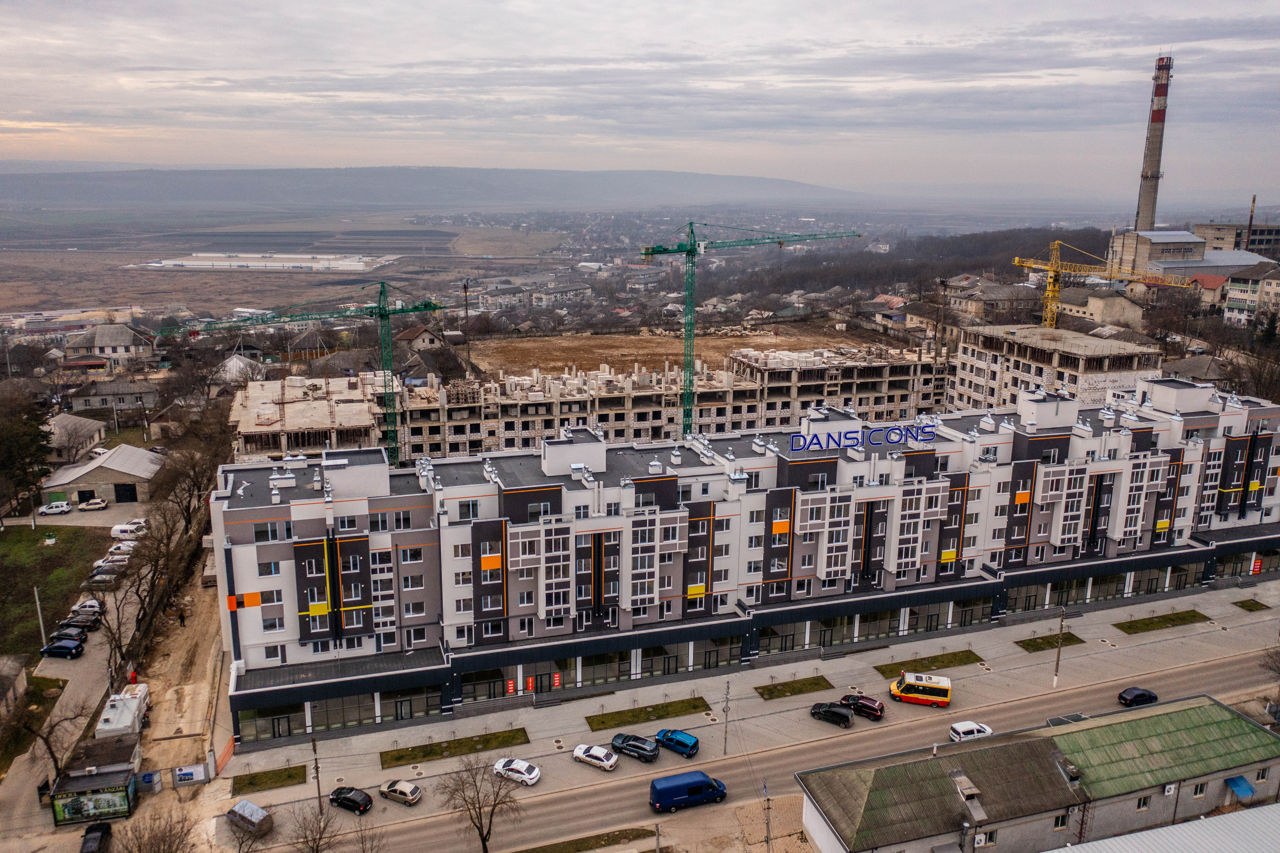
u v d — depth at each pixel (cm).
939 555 14462
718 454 13900
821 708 12269
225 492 11906
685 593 13250
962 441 14712
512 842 9944
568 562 12406
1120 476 15075
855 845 8750
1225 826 9162
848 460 13775
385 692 11950
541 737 11862
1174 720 10406
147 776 10688
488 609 12331
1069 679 13300
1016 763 9612
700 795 10512
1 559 17338
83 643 14075
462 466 13488
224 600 11844
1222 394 17538
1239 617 15238
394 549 11994
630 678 13112
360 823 10194
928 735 11931
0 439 18962
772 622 13488
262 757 11350
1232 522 16800
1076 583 15425
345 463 12025
